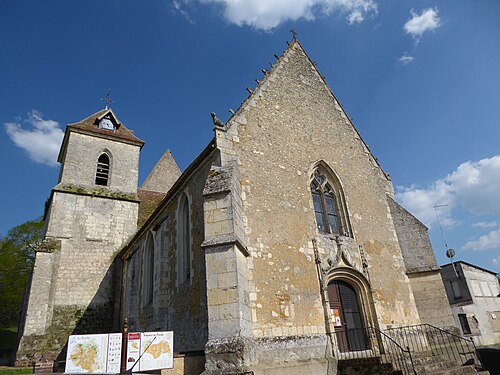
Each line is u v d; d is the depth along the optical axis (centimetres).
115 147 2531
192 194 1188
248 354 772
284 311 948
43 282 1805
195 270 1051
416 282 1291
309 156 1277
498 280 2689
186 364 784
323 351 959
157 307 1311
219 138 1062
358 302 1133
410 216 1396
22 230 3578
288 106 1322
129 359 671
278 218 1072
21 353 1606
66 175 2275
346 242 1195
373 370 912
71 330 1867
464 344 1174
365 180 1422
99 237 2162
